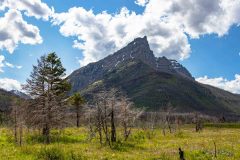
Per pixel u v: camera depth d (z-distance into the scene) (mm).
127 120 61125
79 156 31219
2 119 80000
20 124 51500
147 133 76312
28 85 58312
